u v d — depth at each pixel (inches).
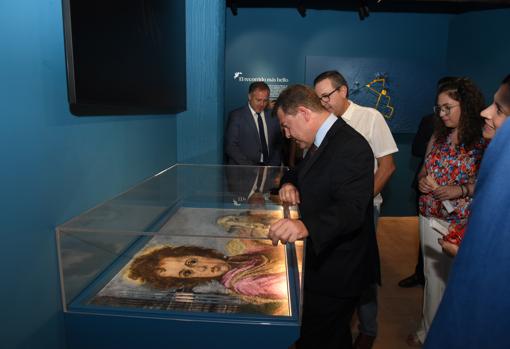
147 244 47.0
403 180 176.9
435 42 168.2
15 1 32.3
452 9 164.9
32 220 35.2
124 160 60.1
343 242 52.4
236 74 167.0
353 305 55.3
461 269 24.9
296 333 35.1
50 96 38.1
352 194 45.3
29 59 34.4
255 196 68.9
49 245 38.1
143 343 37.4
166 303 37.4
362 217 43.9
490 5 140.9
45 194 37.5
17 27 32.6
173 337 36.7
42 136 36.8
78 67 41.5
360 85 166.1
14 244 32.5
